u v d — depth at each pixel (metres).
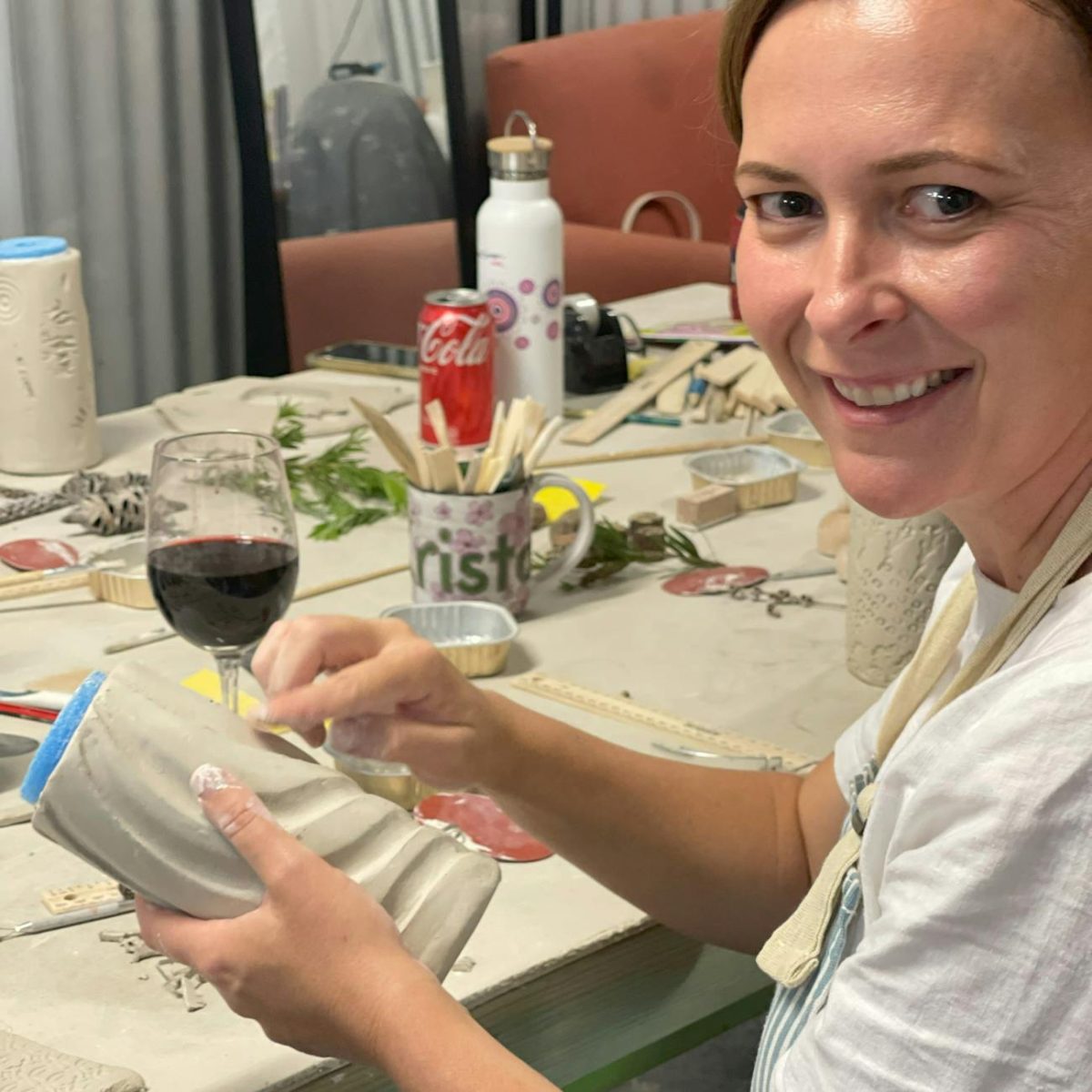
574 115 3.72
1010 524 0.74
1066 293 0.65
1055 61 0.62
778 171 0.67
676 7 4.24
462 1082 0.69
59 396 1.76
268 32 3.26
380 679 0.88
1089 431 0.70
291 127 3.34
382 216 3.56
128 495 1.61
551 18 4.12
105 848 0.74
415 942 0.76
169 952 0.76
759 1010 1.02
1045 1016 0.61
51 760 0.73
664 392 2.07
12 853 1.02
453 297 1.79
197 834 0.73
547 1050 0.95
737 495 1.71
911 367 0.67
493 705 0.95
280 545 1.08
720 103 0.79
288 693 0.87
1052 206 0.63
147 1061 0.81
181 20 3.28
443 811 1.07
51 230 3.22
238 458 1.07
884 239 0.66
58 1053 0.78
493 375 1.87
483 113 3.89
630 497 1.75
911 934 0.63
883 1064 0.64
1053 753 0.60
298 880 0.72
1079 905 0.60
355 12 3.40
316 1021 0.73
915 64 0.62
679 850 0.99
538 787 0.96
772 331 0.73
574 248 3.49
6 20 3.04
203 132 3.39
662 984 1.02
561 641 1.38
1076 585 0.69
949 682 0.85
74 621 1.41
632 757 1.01
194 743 0.74
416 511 1.38
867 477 0.71
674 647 1.37
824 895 0.82
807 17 0.65
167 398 2.07
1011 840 0.60
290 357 3.42
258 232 3.31
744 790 1.03
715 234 3.86
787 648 1.37
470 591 1.37
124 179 3.28
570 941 0.94
